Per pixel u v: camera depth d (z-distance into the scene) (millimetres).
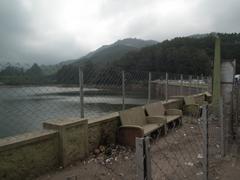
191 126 8164
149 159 1647
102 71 5984
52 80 4848
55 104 4906
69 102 5098
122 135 5789
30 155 3879
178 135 6816
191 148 5496
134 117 6457
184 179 3803
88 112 5684
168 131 7332
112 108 6395
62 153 4312
